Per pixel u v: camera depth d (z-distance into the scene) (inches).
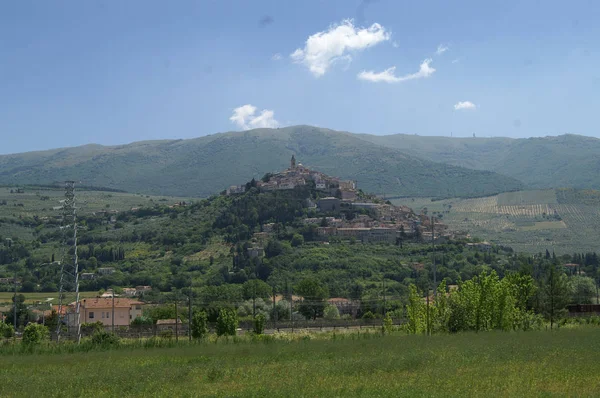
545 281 4471.0
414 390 1445.6
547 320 4291.3
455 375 1658.5
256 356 2260.1
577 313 4813.0
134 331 4352.9
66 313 5757.9
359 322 4822.8
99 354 2551.7
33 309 6555.1
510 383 1515.7
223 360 2156.7
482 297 3420.3
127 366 2070.6
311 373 1756.9
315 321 4909.0
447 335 2999.5
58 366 2155.5
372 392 1430.9
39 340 3624.5
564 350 2148.1
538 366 1795.0
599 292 6195.9
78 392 1574.8
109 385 1656.0
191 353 2443.4
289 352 2353.6
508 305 3422.7
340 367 1852.9
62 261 4092.0
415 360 1948.8
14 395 1558.8
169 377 1744.6
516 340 2536.9
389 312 6028.5
